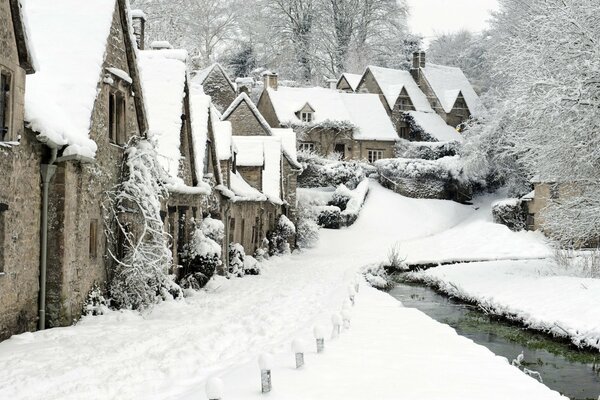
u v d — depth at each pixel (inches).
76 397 345.7
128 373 405.4
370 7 3196.4
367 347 482.3
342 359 433.1
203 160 1088.8
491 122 2206.0
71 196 615.2
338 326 519.5
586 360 625.6
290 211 1930.4
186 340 530.0
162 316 692.7
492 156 2309.3
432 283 1219.2
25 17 532.1
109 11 724.0
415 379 380.2
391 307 748.6
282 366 406.3
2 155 514.6
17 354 464.8
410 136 2822.3
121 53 762.8
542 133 1024.9
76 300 631.8
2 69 511.8
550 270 1189.1
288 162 1929.1
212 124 1175.6
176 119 955.3
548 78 984.9
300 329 577.9
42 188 588.4
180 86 990.4
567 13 983.0
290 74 3152.1
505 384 377.1
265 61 3139.8
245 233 1444.4
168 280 763.4
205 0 2802.7
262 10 3088.1
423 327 589.6
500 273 1213.1
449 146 2578.7
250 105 1984.5
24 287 558.9
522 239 1813.5
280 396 331.6
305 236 1929.1
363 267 1386.6
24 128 555.5
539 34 1031.0
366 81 2938.0
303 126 2511.1
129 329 586.2
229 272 1228.5
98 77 673.6
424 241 1919.3
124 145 759.7
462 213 2289.6
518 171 2219.5
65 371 408.2
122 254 756.6
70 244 613.9
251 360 436.5
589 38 973.8
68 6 729.0
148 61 1023.0
